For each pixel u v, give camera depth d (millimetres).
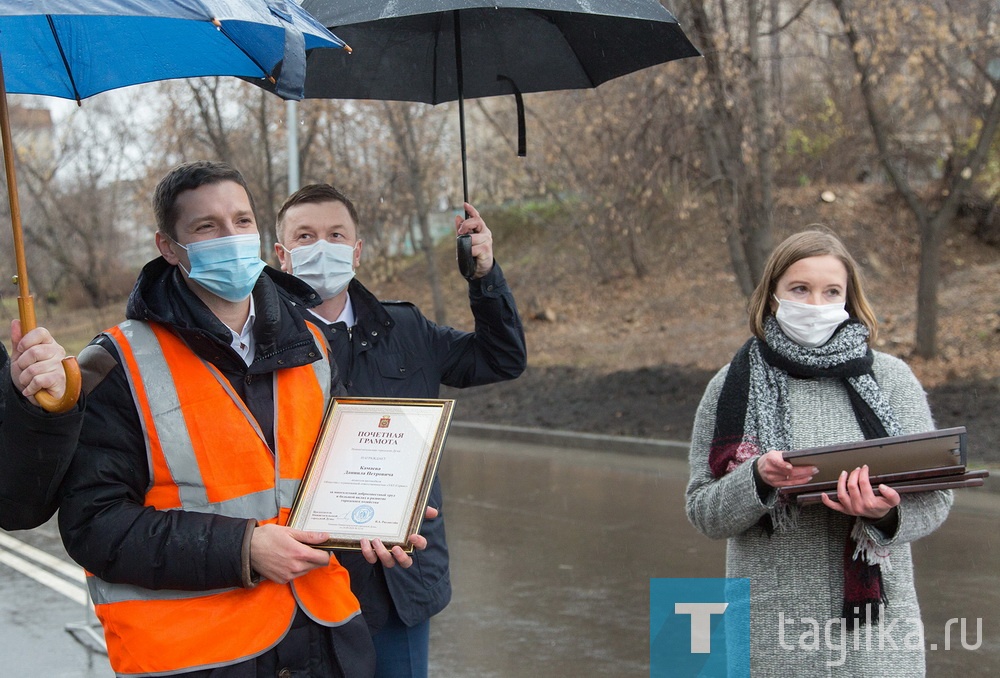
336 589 2377
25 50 2650
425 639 3152
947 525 7918
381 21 3479
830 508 2566
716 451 2832
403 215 21047
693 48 3389
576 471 11297
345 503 2301
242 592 2225
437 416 2402
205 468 2242
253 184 18953
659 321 18141
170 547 2119
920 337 12969
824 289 2826
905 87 12773
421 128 18672
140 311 2299
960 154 12883
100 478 2189
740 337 16094
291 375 2443
